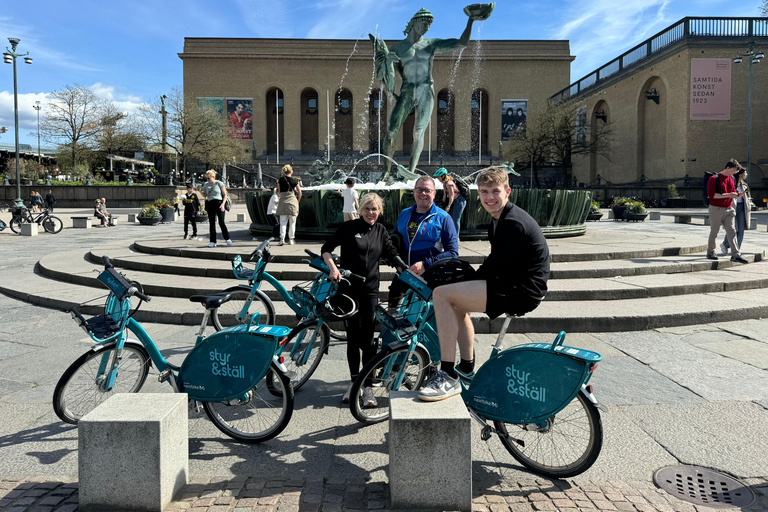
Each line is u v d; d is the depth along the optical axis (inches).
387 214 406.6
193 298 132.3
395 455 97.4
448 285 113.8
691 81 1478.8
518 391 111.6
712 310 234.5
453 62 2477.9
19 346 207.2
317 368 183.2
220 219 401.1
